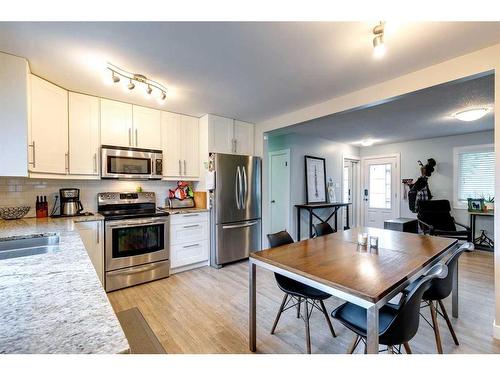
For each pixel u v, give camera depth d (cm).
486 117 375
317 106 312
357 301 115
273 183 525
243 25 160
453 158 500
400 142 578
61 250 133
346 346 184
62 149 257
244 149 398
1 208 253
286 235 223
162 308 240
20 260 115
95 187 315
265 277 318
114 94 278
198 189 381
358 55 197
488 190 460
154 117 329
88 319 65
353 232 258
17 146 194
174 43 180
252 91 270
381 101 251
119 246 281
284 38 174
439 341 168
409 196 540
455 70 201
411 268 147
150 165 321
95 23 156
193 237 346
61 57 198
